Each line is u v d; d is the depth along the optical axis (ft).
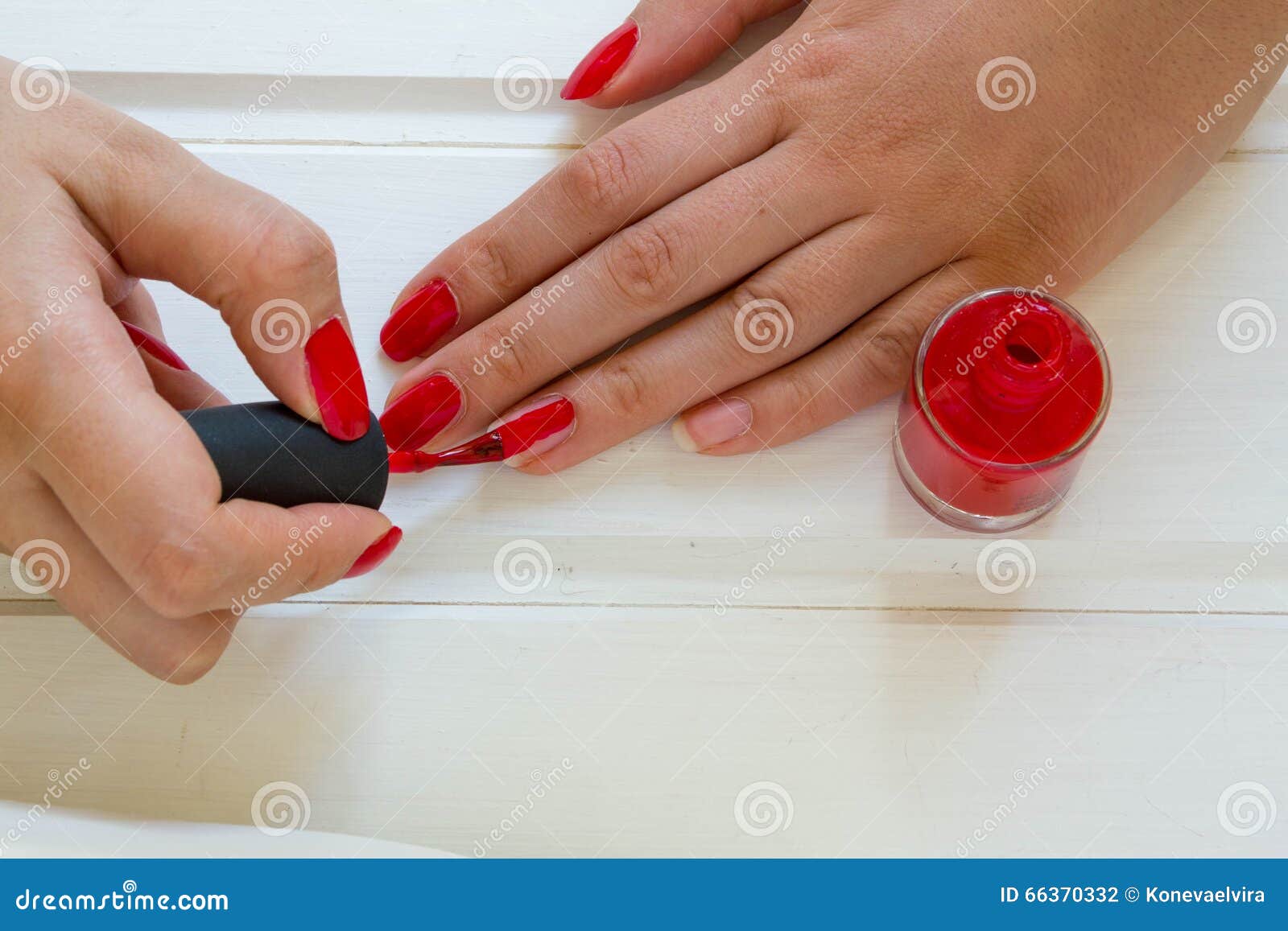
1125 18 2.27
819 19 2.41
